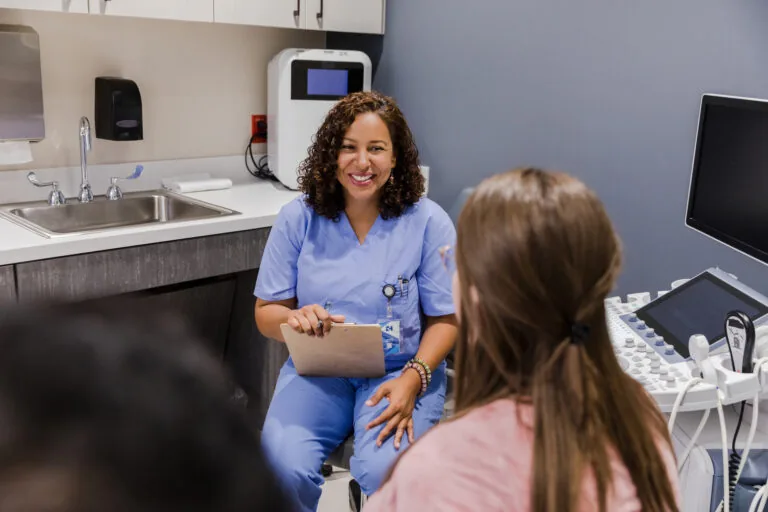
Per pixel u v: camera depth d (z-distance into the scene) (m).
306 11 3.03
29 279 2.24
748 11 2.23
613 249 0.81
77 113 2.86
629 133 2.60
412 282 2.01
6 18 2.60
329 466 2.67
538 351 0.80
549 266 0.77
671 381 1.53
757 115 1.65
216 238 2.65
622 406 0.81
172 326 0.21
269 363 2.94
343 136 1.96
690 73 2.40
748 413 1.63
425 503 0.79
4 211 2.62
